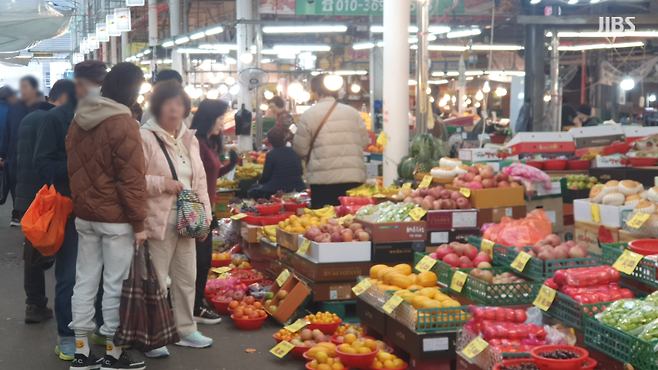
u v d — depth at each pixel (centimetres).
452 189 596
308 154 698
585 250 414
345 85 2753
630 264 374
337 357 409
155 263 425
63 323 438
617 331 309
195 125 500
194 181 436
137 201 381
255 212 705
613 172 725
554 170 755
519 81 2184
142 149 387
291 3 1430
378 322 435
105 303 397
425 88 851
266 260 671
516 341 341
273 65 2922
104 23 2503
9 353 453
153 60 2275
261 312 518
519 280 418
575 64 2122
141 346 392
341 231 536
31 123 563
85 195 388
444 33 1434
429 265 464
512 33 1994
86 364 406
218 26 1480
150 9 2291
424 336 378
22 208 568
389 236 525
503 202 567
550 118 1223
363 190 686
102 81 387
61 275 435
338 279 520
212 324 527
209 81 2894
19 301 589
